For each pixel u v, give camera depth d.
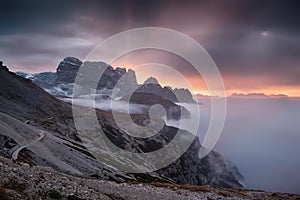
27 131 97.81
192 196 44.59
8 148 66.69
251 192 59.84
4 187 23.53
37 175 28.75
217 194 51.06
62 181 29.92
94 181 39.94
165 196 40.19
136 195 36.41
